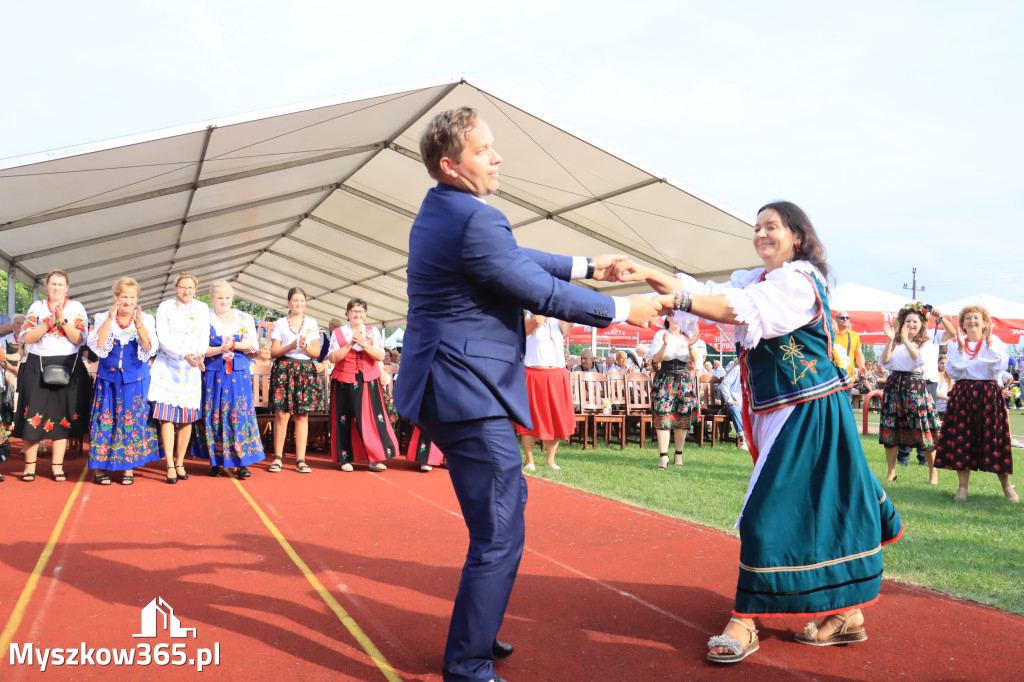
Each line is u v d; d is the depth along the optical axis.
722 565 4.00
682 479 7.38
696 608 3.27
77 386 6.60
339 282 20.23
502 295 2.33
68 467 7.35
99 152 7.07
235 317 6.91
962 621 3.16
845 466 2.72
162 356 6.47
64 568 3.71
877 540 2.73
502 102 8.06
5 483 6.32
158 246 13.55
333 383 7.66
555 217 11.20
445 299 2.38
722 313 2.70
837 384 2.79
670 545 4.45
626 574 3.81
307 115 8.06
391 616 3.08
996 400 6.50
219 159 8.97
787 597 2.62
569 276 2.70
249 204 12.25
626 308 2.52
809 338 2.76
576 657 2.70
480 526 2.37
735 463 9.05
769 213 3.02
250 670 2.52
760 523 2.64
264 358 10.11
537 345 7.82
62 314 6.39
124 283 6.29
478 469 2.36
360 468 7.81
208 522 4.86
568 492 6.41
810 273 2.82
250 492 6.10
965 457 6.59
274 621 3.00
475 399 2.32
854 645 2.86
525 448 7.95
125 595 3.30
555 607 3.26
